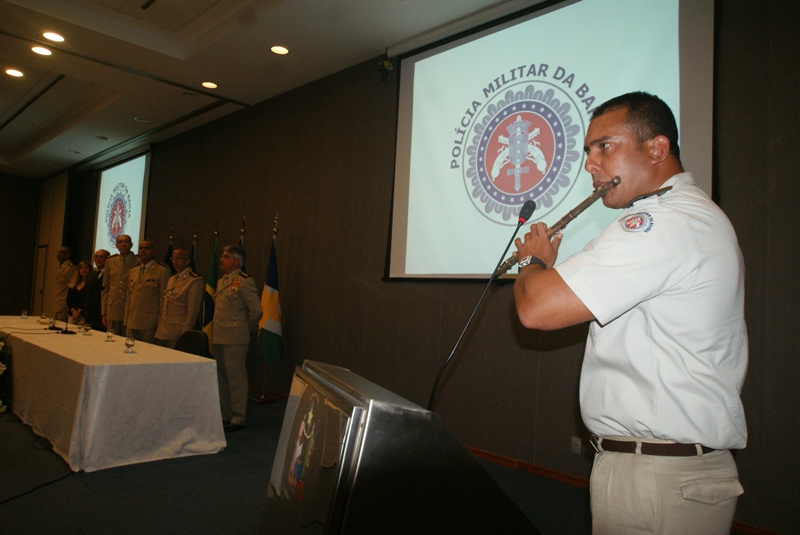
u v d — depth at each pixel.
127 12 4.16
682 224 0.91
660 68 2.71
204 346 3.53
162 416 2.92
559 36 3.16
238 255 4.04
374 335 4.12
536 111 3.22
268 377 5.10
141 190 7.50
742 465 2.37
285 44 4.23
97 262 6.62
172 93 5.41
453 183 3.64
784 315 2.32
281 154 5.26
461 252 3.55
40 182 10.20
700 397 0.88
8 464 2.77
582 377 1.03
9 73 5.39
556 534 2.30
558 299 0.91
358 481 0.67
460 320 3.55
